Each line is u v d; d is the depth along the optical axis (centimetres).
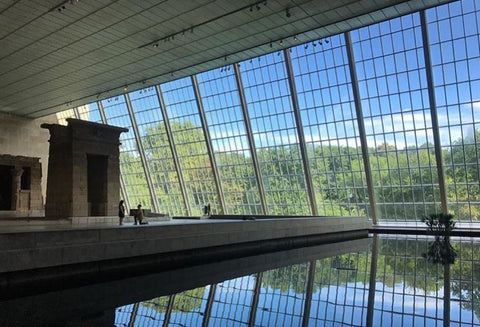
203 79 2931
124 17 1712
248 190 2964
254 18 1755
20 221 1769
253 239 1597
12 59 2194
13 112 3519
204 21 1773
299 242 1864
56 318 625
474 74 2072
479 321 626
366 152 2445
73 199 1861
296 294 808
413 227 2419
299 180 2736
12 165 2559
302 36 1983
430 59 2145
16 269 884
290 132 2678
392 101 2327
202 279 974
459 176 2234
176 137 3206
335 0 1596
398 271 1073
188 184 3259
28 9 1625
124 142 3588
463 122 2150
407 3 1652
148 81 2642
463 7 2036
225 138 2956
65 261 975
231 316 649
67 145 1906
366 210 2584
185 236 1305
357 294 809
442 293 818
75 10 1639
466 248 1614
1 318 621
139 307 700
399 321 625
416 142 2311
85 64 2292
